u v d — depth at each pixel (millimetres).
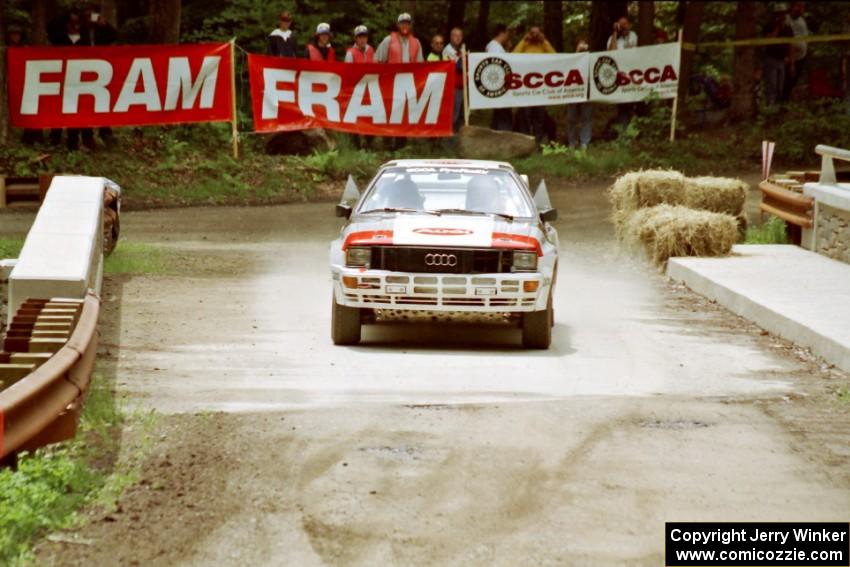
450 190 30047
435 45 68438
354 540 14227
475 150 68625
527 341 27828
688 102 81750
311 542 14141
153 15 69062
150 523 14648
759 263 39750
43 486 15000
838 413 20953
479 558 13719
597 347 28266
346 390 22547
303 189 61906
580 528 14758
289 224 52656
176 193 59031
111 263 38969
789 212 45094
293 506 15367
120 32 83062
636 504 15695
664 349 28000
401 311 28672
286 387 22656
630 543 14273
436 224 28016
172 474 16547
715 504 15758
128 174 59969
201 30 82938
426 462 17391
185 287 35969
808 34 82750
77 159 59312
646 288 38688
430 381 23719
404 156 67188
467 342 29062
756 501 15922
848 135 72625
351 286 27203
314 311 32656
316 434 18797
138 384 22484
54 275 25094
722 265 39281
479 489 16203
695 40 79438
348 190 30469
